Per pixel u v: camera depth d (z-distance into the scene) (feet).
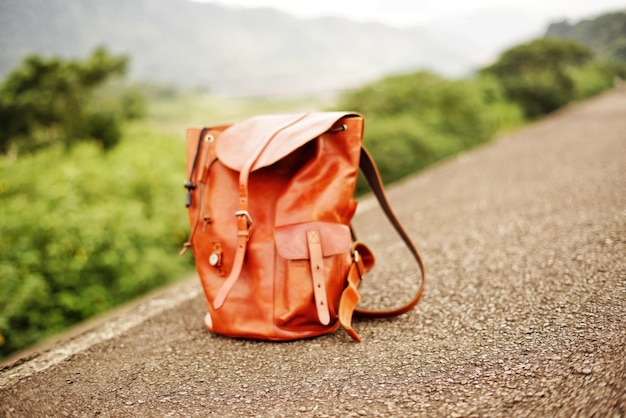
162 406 4.15
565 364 3.92
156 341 5.74
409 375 4.17
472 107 43.21
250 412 3.90
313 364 4.59
